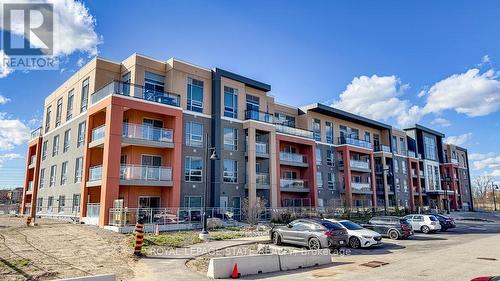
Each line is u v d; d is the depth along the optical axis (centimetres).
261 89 3709
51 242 1709
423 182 6481
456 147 7794
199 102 3122
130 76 2866
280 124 3866
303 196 4062
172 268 1259
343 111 4741
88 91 2942
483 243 2108
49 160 3544
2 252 1437
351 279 1105
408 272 1213
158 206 2739
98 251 1534
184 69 3041
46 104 3894
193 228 2491
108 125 2427
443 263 1398
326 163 4512
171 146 2712
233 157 3247
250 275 1189
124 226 2152
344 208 4053
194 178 2941
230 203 3139
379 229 2414
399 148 5978
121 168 2458
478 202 10981
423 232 2853
